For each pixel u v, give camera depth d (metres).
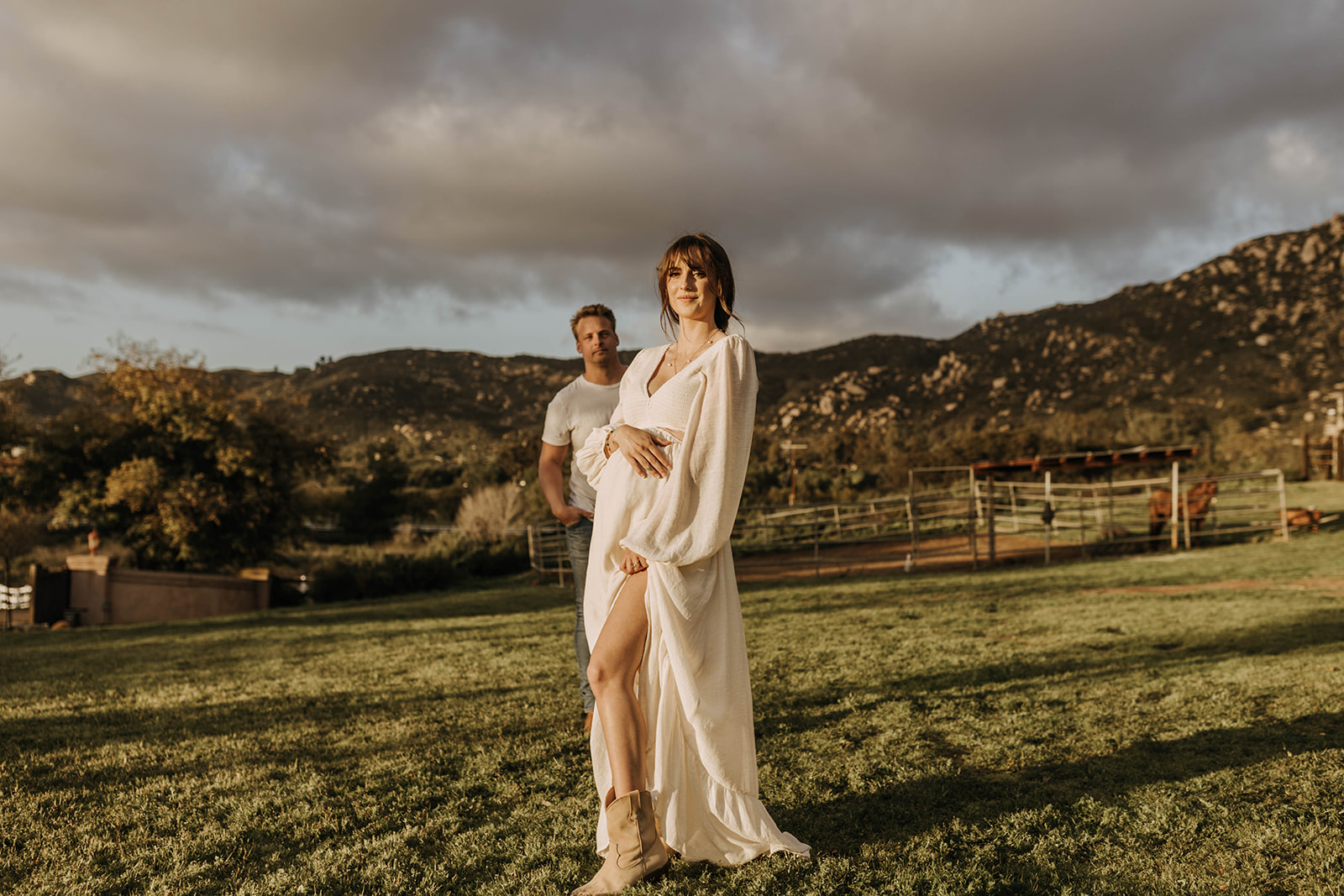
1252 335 128.00
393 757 3.02
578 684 4.41
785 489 50.31
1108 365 134.50
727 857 1.95
